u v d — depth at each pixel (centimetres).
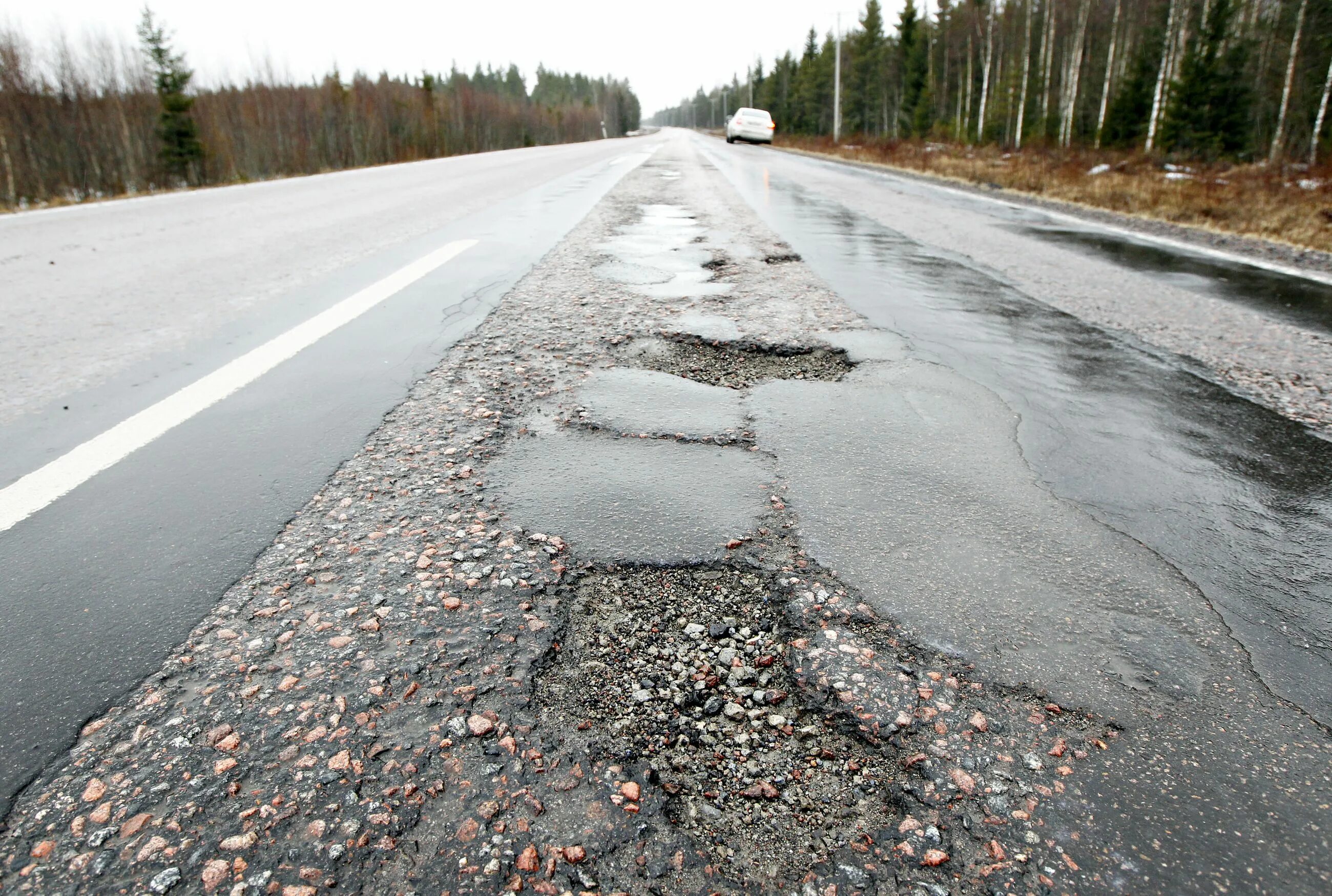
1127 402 307
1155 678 150
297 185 1466
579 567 185
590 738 133
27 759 125
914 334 400
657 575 183
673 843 114
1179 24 2809
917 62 5184
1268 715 141
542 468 237
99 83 2981
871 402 301
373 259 590
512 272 536
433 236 716
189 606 166
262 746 128
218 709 136
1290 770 128
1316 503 223
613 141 5728
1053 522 210
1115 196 1204
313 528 199
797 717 141
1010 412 293
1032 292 512
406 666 148
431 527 201
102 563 182
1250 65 2930
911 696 145
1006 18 4347
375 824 114
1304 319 450
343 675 145
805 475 236
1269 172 1614
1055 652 157
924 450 256
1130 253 707
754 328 401
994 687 147
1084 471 243
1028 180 1486
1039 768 129
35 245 701
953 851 114
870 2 5794
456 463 239
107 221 902
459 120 6206
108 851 109
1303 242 818
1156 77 3148
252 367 331
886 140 2903
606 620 166
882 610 171
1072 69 3262
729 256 615
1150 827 117
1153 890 108
